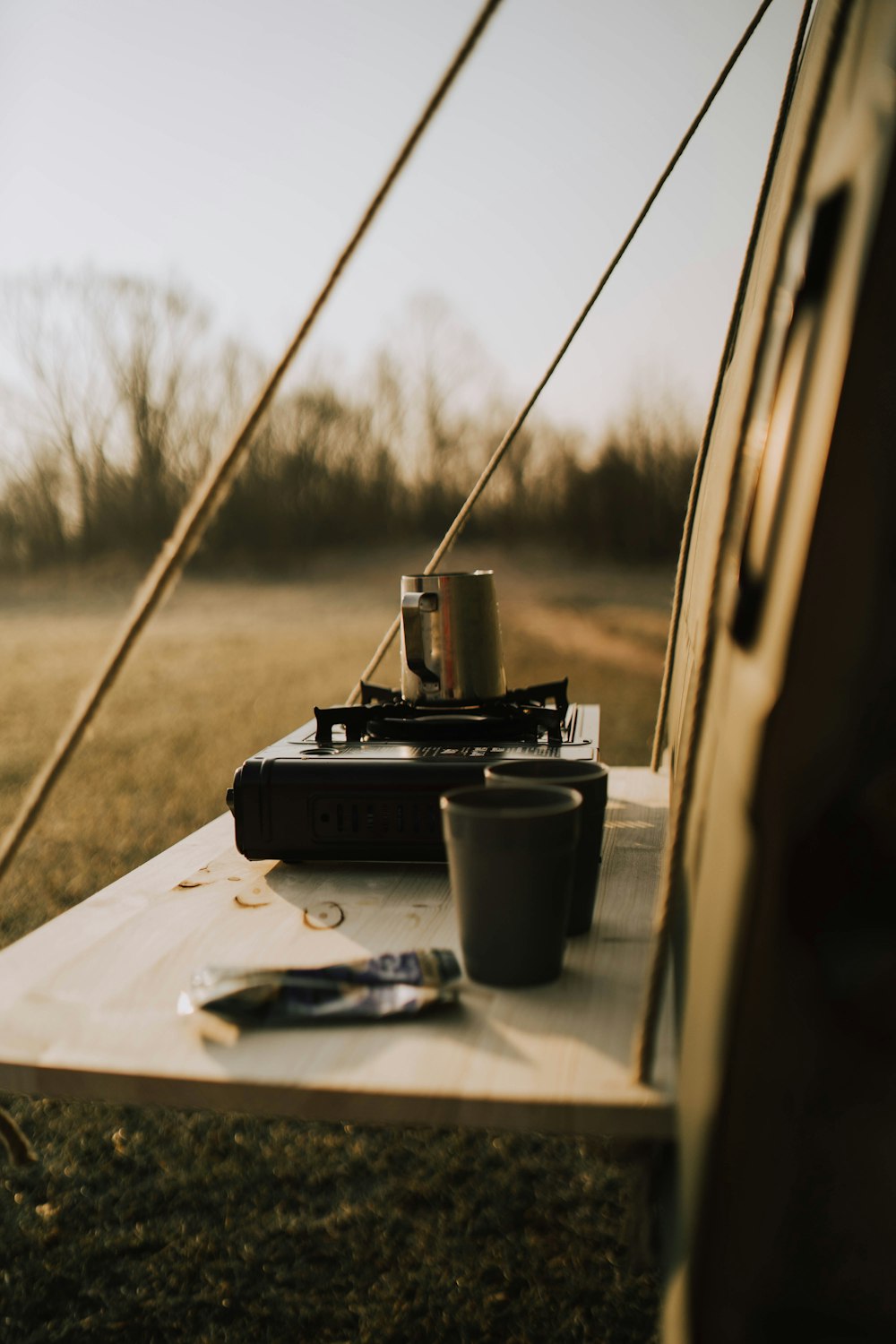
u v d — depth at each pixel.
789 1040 0.43
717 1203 0.45
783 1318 0.45
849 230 0.42
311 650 11.54
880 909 0.43
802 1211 0.44
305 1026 0.65
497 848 0.67
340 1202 1.73
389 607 16.45
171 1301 1.50
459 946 0.77
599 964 0.74
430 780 0.95
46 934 0.81
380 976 0.69
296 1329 1.44
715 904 0.50
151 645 12.57
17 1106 2.07
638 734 6.07
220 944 0.79
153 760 5.77
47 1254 1.61
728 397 1.12
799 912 0.43
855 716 0.42
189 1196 1.76
